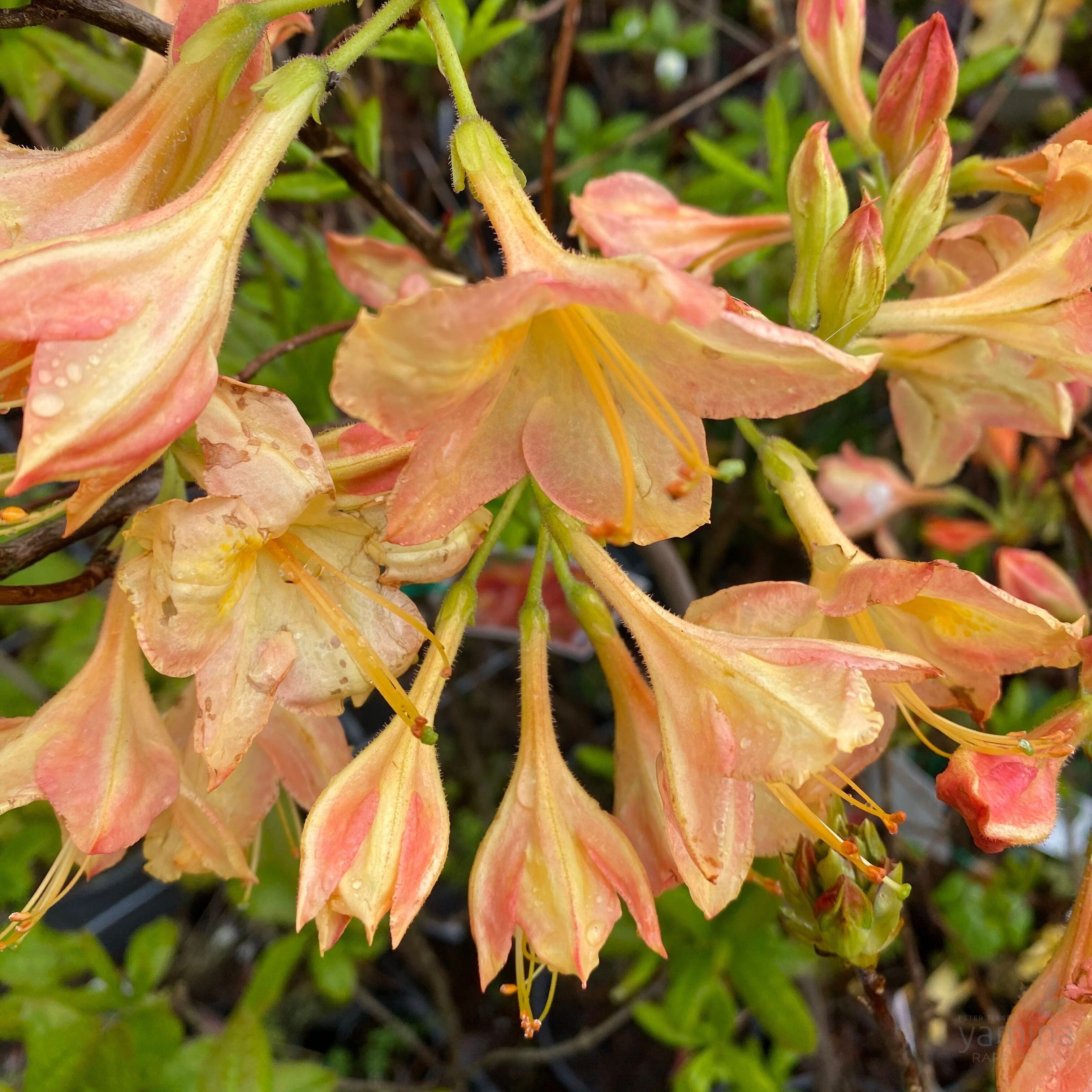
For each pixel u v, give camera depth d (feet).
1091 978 0.61
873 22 1.62
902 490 1.29
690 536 1.81
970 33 1.53
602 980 1.71
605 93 2.04
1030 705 1.49
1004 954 1.39
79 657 1.18
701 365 0.56
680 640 0.60
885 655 0.58
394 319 0.49
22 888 1.12
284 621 0.61
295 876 0.99
